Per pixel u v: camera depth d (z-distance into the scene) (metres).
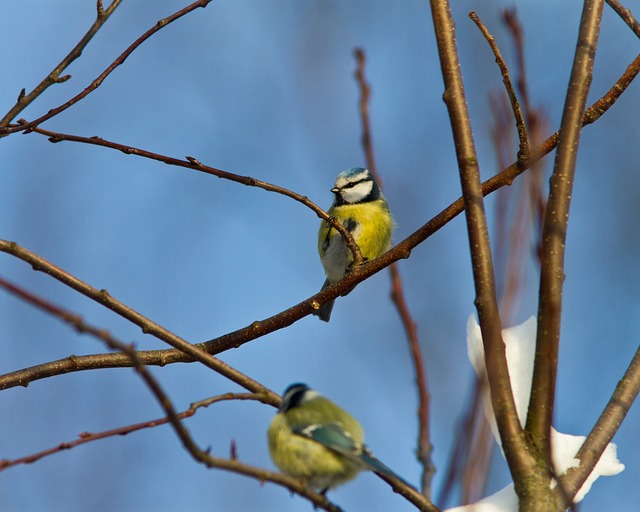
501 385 5.45
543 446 5.37
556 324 5.48
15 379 8.17
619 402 6.22
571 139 5.97
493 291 5.69
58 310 4.20
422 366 6.16
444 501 4.26
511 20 6.10
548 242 5.62
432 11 6.64
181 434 4.95
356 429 8.03
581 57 6.25
